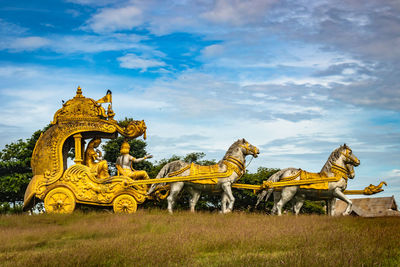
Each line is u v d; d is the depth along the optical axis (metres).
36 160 22.47
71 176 21.98
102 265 11.56
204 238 14.16
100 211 22.28
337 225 16.84
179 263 11.62
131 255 12.12
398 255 12.12
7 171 32.91
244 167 22.80
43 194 21.91
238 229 15.83
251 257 11.69
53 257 12.04
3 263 11.81
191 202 22.59
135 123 23.22
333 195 22.75
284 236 14.41
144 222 17.89
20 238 15.37
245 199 29.80
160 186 22.58
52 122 22.80
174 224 17.39
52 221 19.22
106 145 33.03
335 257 11.28
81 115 22.78
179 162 22.58
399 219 18.73
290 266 10.72
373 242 13.30
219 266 11.30
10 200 31.69
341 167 22.88
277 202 23.06
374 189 23.28
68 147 23.48
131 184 21.81
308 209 31.14
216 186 22.33
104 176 22.77
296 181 22.34
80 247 13.16
